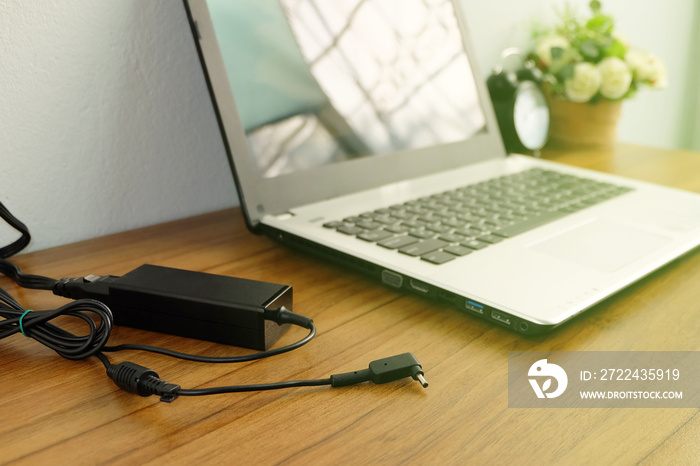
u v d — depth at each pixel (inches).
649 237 21.8
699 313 17.8
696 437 12.1
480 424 12.6
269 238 24.5
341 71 26.6
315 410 13.0
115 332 16.5
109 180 24.0
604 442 12.0
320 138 25.5
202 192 27.4
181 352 15.5
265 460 11.4
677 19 59.9
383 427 12.4
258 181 23.1
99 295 16.9
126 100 23.7
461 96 32.1
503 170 31.7
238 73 22.9
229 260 22.0
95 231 24.1
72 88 22.1
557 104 39.4
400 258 19.4
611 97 38.0
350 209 24.6
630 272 18.5
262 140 23.5
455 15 32.7
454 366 14.9
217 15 22.5
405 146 28.9
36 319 15.1
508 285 17.4
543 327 15.2
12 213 21.7
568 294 16.8
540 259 19.5
